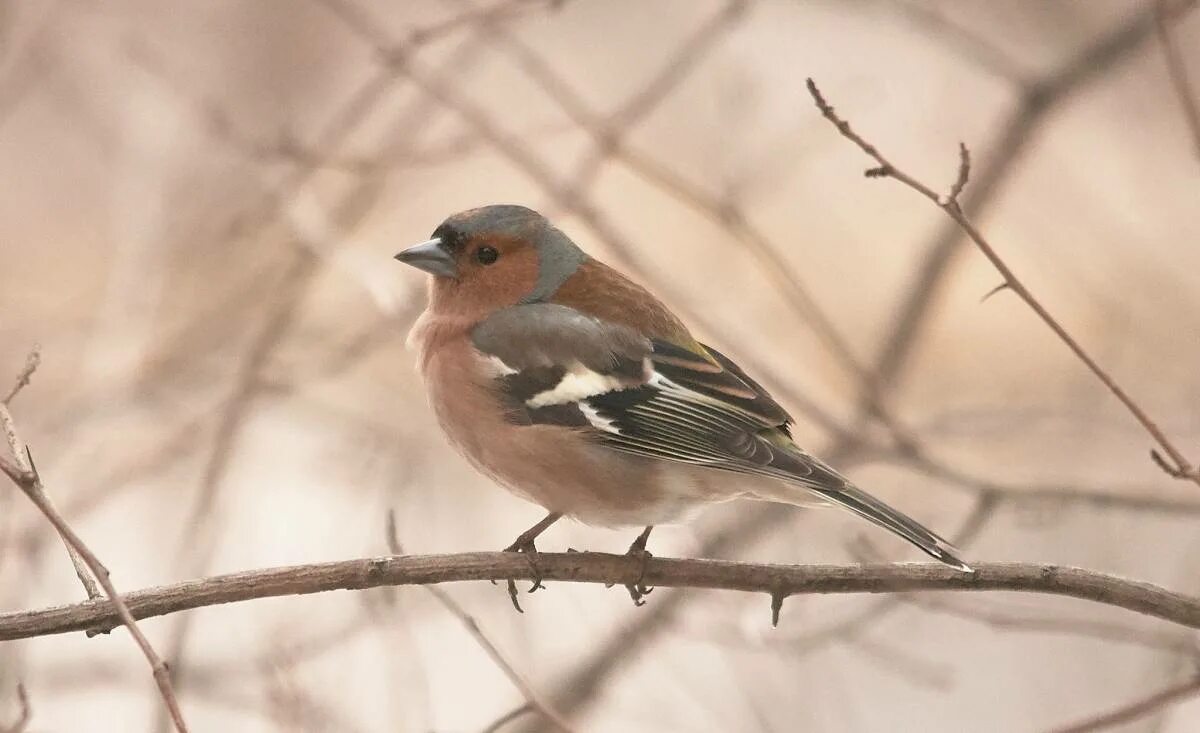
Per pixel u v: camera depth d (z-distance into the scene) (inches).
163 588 270.1
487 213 361.4
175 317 547.8
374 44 499.2
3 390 540.1
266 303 528.7
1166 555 499.8
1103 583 279.6
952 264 490.3
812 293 640.4
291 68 657.0
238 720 415.8
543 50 679.7
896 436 427.2
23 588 425.1
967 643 497.7
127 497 524.1
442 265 356.8
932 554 284.4
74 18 617.6
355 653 415.8
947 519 504.4
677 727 435.8
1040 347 620.4
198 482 509.7
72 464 515.5
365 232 634.8
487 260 356.5
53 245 625.6
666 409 333.7
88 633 265.1
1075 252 630.5
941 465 421.7
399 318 447.8
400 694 394.9
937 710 471.5
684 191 464.8
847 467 431.5
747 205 608.1
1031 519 417.1
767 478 330.3
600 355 341.7
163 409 528.4
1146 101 635.5
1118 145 649.6
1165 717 413.4
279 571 277.4
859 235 667.4
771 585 299.0
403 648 400.2
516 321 347.3
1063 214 638.5
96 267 614.2
